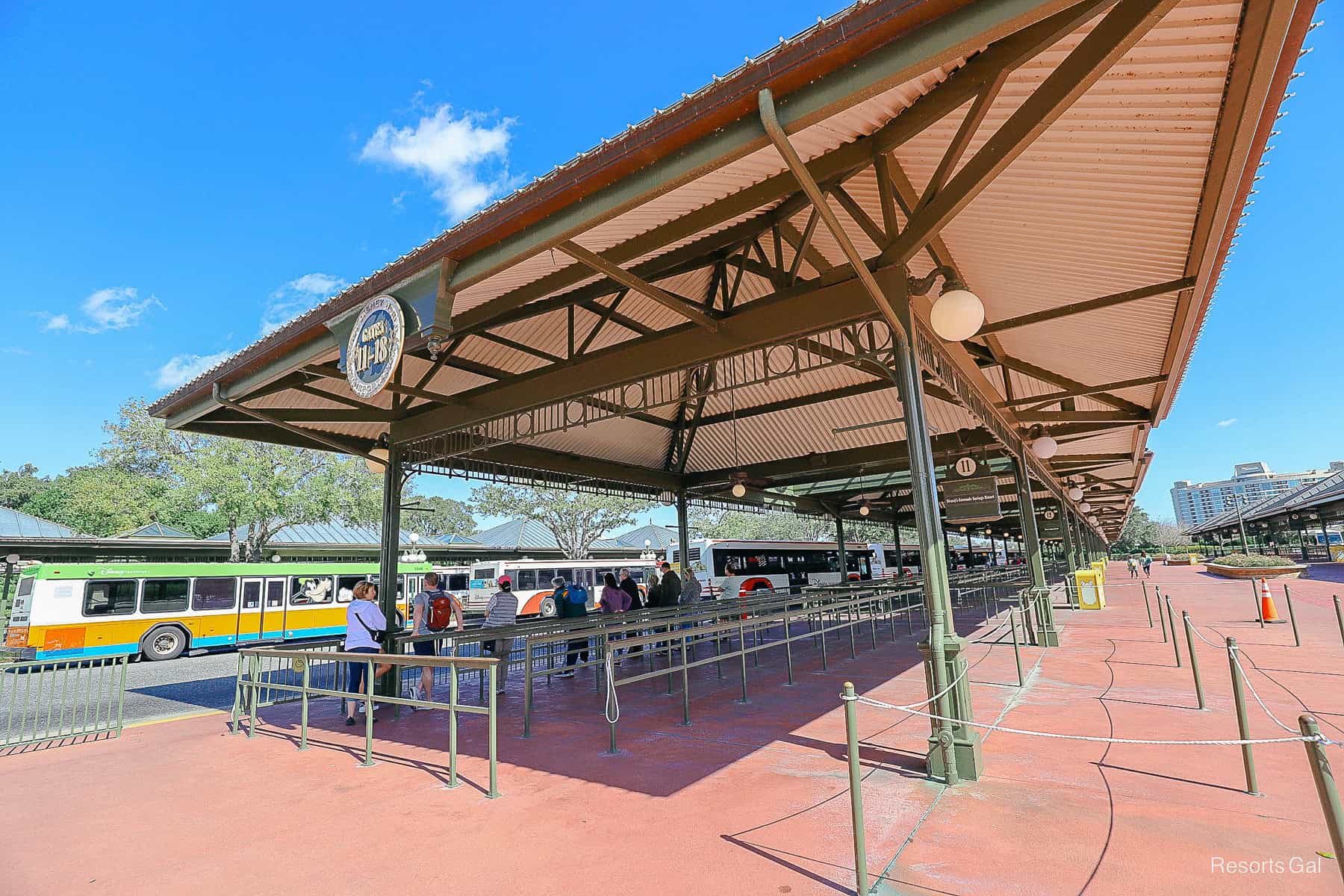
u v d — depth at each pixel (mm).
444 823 4199
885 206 4680
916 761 5000
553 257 5203
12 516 28000
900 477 19766
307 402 9336
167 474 28656
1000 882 3088
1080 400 10984
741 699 7637
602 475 13703
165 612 17344
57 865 3764
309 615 19656
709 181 4500
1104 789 4238
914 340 4988
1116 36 2752
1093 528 38156
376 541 35625
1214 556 65688
